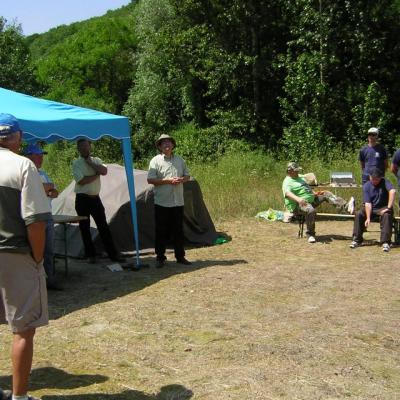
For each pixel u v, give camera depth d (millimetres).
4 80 31906
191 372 4379
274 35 22594
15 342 3555
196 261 8367
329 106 19938
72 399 3949
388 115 19234
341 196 12195
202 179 16141
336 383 4156
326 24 19453
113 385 4172
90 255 8477
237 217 11992
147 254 8977
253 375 4285
